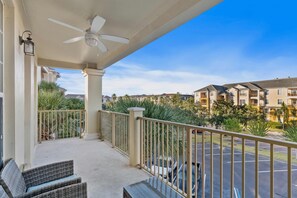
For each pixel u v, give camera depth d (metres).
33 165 3.42
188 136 2.18
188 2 2.20
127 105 5.12
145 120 3.18
